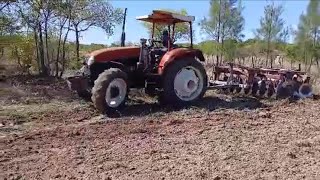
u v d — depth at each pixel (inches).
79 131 276.2
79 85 346.9
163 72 359.3
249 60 1047.6
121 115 332.8
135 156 225.3
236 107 371.9
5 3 521.7
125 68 355.6
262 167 209.9
